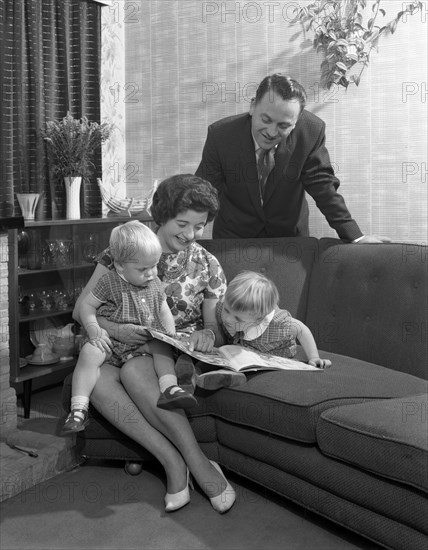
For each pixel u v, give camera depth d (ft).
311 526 7.83
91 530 7.73
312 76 12.89
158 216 9.37
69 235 12.57
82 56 13.61
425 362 9.36
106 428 9.16
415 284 9.69
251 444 8.40
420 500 6.44
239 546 7.37
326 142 12.90
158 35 14.66
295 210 11.54
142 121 15.08
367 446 6.87
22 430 10.65
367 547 7.34
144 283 9.02
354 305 10.24
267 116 10.02
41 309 12.10
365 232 12.69
